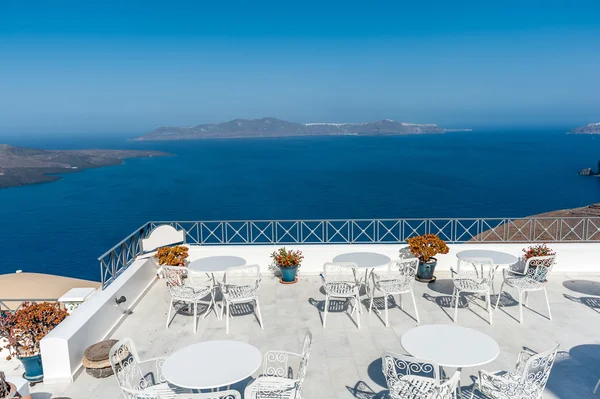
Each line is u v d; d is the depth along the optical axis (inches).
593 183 2544.3
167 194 2593.5
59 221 1942.7
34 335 208.1
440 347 165.2
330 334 242.1
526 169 3363.7
